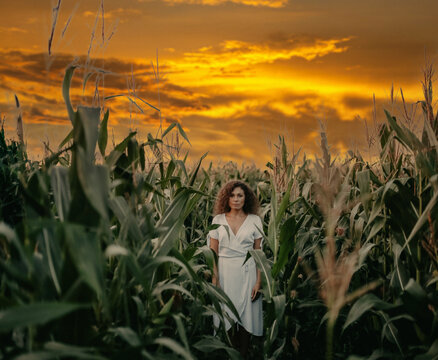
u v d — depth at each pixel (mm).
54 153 2418
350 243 3824
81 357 1746
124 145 2668
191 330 3285
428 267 3158
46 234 1972
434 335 2670
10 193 2994
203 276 4723
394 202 3195
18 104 2260
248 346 4219
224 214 4422
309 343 3988
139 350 1925
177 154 3695
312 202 4742
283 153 4410
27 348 2002
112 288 2248
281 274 4340
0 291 2098
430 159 3082
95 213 1881
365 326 3551
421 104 3111
